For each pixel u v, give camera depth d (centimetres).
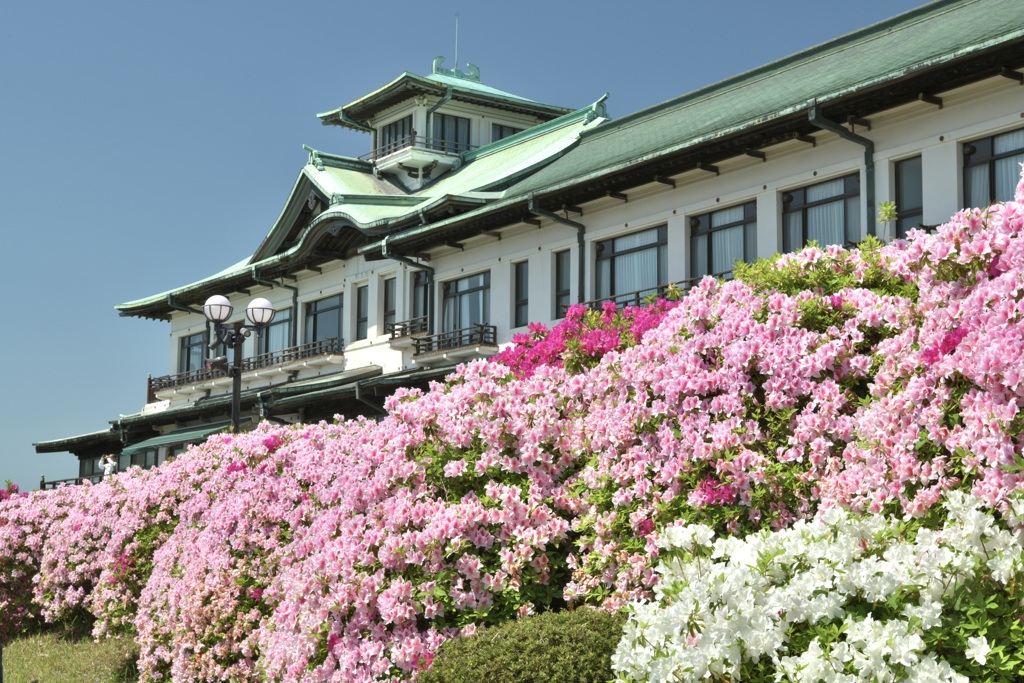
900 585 540
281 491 1285
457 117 4328
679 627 554
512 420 954
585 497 905
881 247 935
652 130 2847
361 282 3628
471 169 3962
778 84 2545
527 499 936
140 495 1599
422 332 3281
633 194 2573
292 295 3925
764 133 2153
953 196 1934
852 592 546
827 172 2162
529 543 897
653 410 850
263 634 1142
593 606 871
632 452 855
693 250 2448
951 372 670
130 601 1573
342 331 3700
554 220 2723
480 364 1009
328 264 3778
